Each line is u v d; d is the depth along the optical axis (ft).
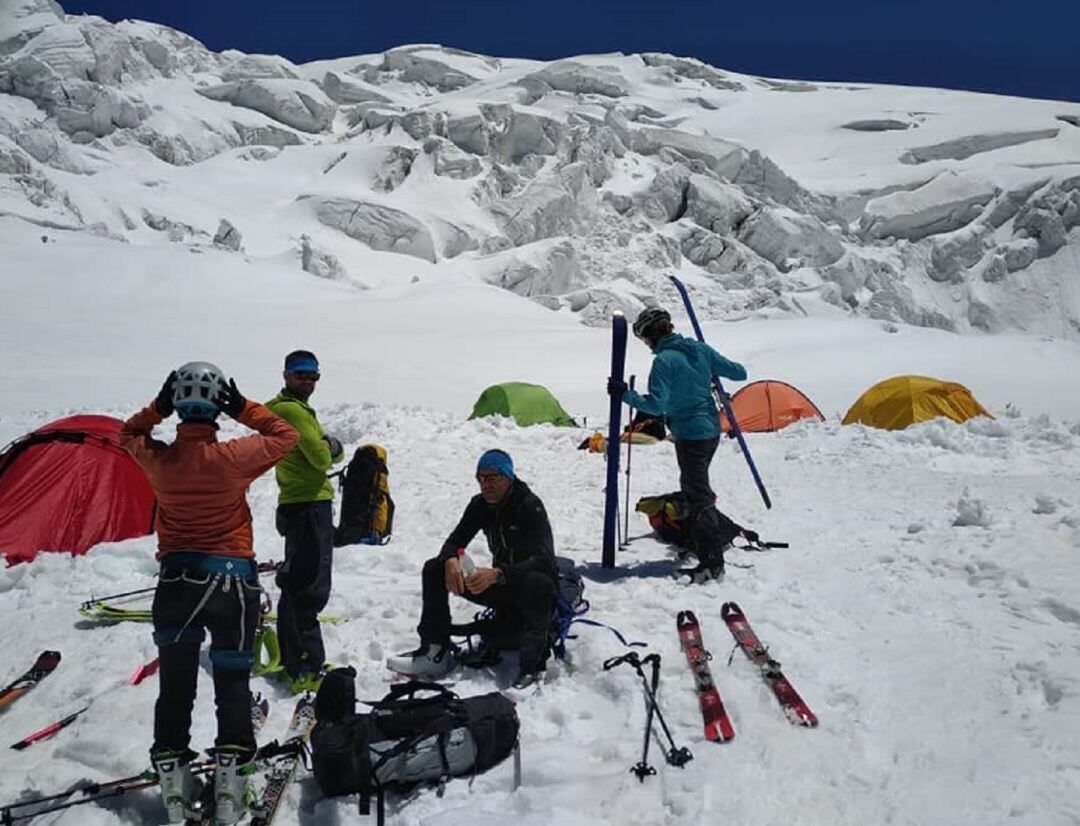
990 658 15.75
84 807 11.98
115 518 24.39
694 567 22.03
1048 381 114.73
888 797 11.68
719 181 294.46
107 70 302.25
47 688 15.84
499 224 262.88
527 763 12.93
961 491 30.12
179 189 261.85
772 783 12.07
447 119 306.14
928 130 395.14
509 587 16.34
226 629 11.73
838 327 159.53
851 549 23.43
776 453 40.55
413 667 16.21
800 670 15.76
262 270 176.35
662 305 225.56
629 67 497.87
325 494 16.35
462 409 83.66
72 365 93.71
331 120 356.38
